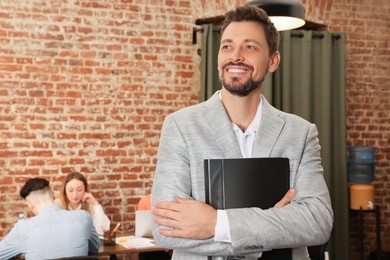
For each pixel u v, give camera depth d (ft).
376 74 19.75
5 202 16.22
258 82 5.00
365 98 19.63
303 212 4.78
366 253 19.51
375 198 19.66
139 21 17.49
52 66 16.69
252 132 5.13
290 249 4.82
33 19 16.52
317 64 18.79
